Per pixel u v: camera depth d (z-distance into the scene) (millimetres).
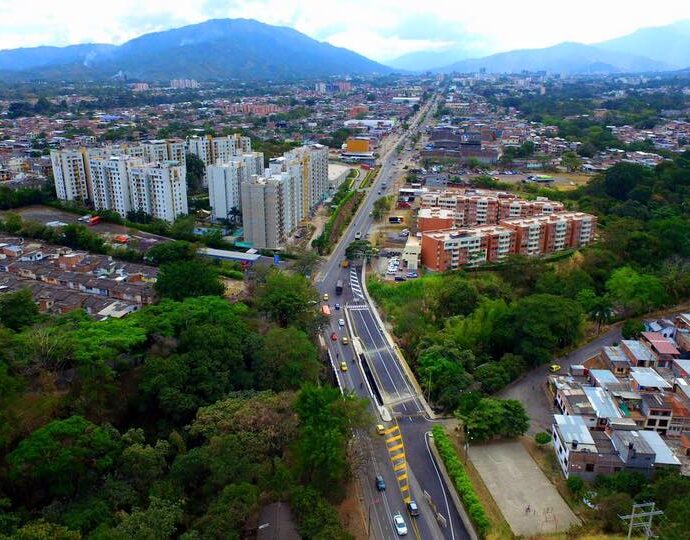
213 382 149375
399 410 166750
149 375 146625
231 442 123812
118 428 143375
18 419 122875
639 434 143250
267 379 162000
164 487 118250
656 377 173000
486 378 175500
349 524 122750
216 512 107688
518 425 151375
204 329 162500
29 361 140500
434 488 135250
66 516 108000
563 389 168375
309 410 135250
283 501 118688
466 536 121875
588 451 138000
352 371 187125
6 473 114312
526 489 135875
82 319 171625
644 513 110562
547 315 196250
